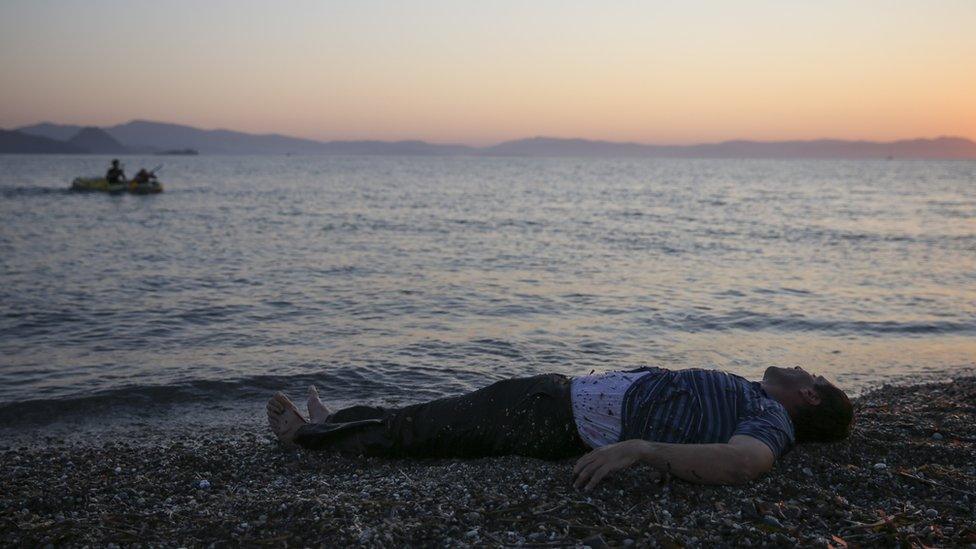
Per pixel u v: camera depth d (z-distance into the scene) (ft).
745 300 38.99
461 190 180.45
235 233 72.79
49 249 58.23
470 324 32.86
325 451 16.19
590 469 12.53
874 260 56.24
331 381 24.47
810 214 107.04
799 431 14.53
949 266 53.01
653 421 13.37
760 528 11.40
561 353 28.02
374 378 24.79
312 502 12.49
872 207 124.77
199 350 28.22
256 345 29.01
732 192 183.73
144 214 94.38
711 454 12.46
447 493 13.16
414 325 32.63
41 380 24.23
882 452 15.30
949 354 29.32
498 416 14.38
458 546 10.99
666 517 11.96
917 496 13.32
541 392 14.15
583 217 98.27
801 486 13.15
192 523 12.00
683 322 33.65
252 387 23.81
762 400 13.69
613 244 66.03
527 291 41.24
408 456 15.38
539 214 103.45
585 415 13.74
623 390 13.70
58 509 13.21
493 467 14.33
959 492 13.33
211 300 38.04
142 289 40.98
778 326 33.32
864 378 25.82
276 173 320.70
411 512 12.20
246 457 16.47
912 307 37.78
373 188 185.57
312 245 63.36
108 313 34.58
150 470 15.88
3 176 229.86
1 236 67.00
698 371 13.93
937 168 655.35
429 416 15.05
